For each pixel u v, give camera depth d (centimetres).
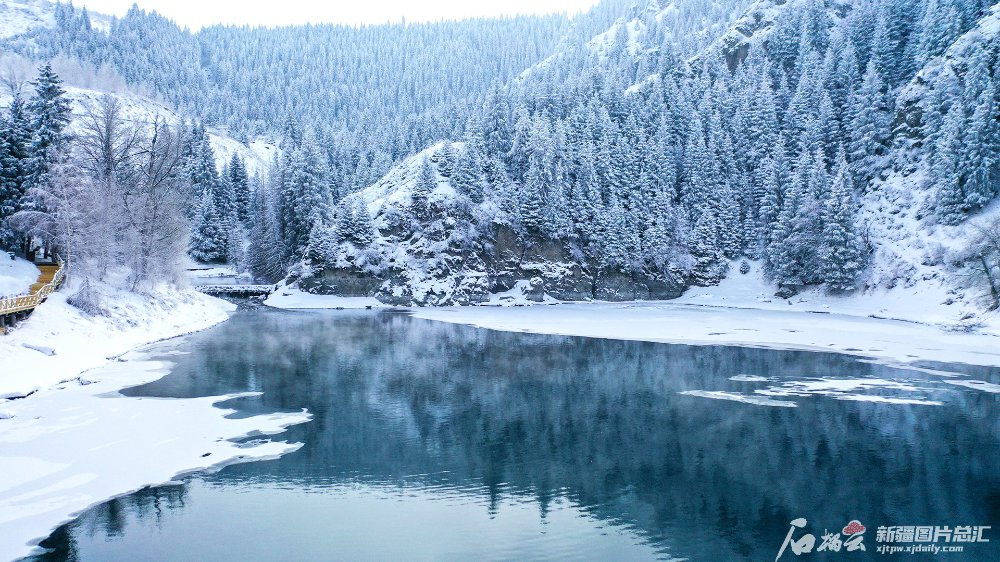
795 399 2831
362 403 2781
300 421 2456
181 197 6744
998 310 5547
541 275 10044
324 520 1521
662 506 1627
